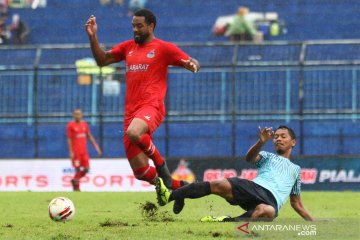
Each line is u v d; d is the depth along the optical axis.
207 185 29.73
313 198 50.94
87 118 80.44
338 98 77.94
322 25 93.12
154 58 33.62
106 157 74.94
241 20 92.50
